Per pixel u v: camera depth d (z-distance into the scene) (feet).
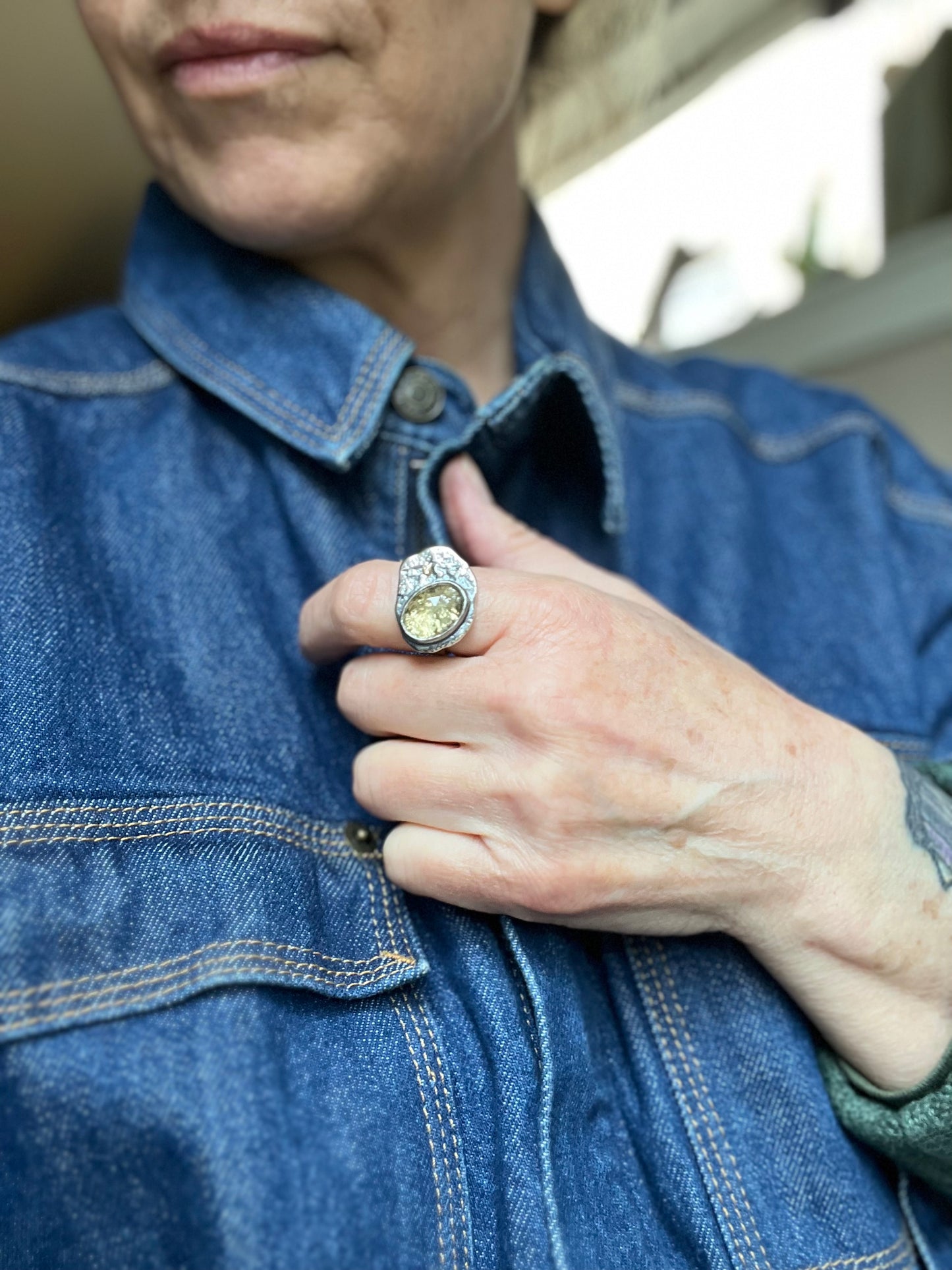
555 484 1.11
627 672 0.74
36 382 0.92
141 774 0.74
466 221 1.06
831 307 2.22
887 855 0.80
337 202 0.89
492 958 0.78
